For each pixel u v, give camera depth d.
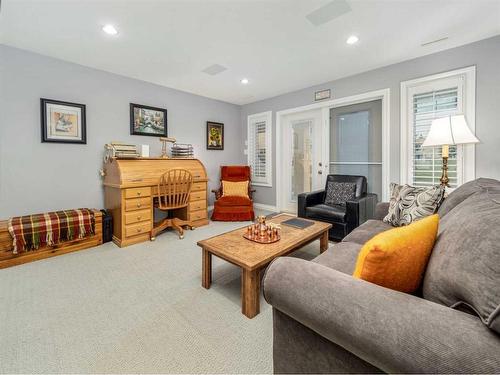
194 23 2.21
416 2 1.95
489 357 0.48
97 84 3.25
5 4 1.92
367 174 3.58
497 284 0.55
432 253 0.85
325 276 0.77
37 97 2.80
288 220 2.43
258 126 5.02
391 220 2.02
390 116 3.21
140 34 2.39
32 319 1.50
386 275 0.75
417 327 0.56
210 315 1.55
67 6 1.96
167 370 1.14
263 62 3.06
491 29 2.35
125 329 1.41
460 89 2.70
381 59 3.01
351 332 0.63
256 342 1.32
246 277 1.52
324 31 2.36
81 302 1.68
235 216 3.95
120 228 2.83
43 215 2.60
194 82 3.80
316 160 4.23
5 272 2.13
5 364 1.17
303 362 0.84
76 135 3.08
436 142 2.19
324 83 3.84
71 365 1.16
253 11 2.05
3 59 2.59
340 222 2.75
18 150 2.71
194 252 2.62
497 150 2.50
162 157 3.48
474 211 0.84
